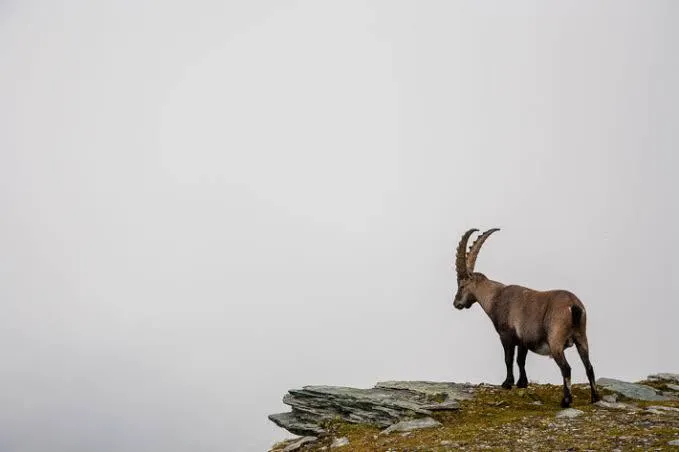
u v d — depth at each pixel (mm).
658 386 17688
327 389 17938
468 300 18828
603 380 17969
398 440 13789
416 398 16828
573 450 11602
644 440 11648
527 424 13617
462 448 12531
